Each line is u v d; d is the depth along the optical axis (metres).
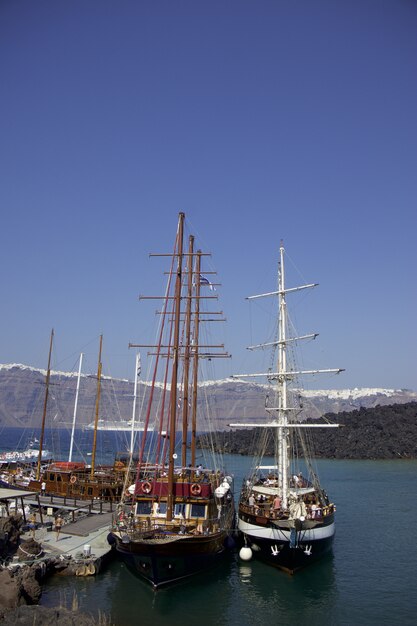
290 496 48.97
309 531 40.97
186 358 55.00
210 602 35.16
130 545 35.47
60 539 43.84
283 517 42.75
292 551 40.25
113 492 61.16
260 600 35.81
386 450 167.50
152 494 41.59
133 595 35.22
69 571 37.88
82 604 33.16
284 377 52.03
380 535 55.88
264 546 42.12
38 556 38.03
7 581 31.66
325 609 34.53
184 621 31.88
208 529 39.75
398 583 39.91
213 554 38.81
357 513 68.75
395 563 45.28
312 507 45.53
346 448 172.62
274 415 60.78
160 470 49.38
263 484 58.53
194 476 50.88
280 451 50.47
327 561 45.12
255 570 42.09
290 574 40.81
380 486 99.31
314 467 138.75
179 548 35.41
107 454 175.50
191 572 37.16
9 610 29.42
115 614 32.16
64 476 65.00
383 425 191.88
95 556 39.25
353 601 36.03
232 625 31.69
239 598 36.06
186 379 54.59
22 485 68.06
